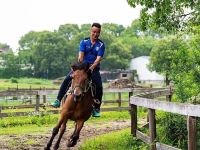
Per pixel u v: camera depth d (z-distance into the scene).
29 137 14.11
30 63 134.25
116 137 13.57
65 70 130.50
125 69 126.56
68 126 17.41
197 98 12.64
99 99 10.50
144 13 13.71
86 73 9.87
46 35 132.75
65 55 131.25
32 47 137.00
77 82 9.66
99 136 14.28
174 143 11.03
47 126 17.83
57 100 10.55
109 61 126.50
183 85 13.17
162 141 11.09
